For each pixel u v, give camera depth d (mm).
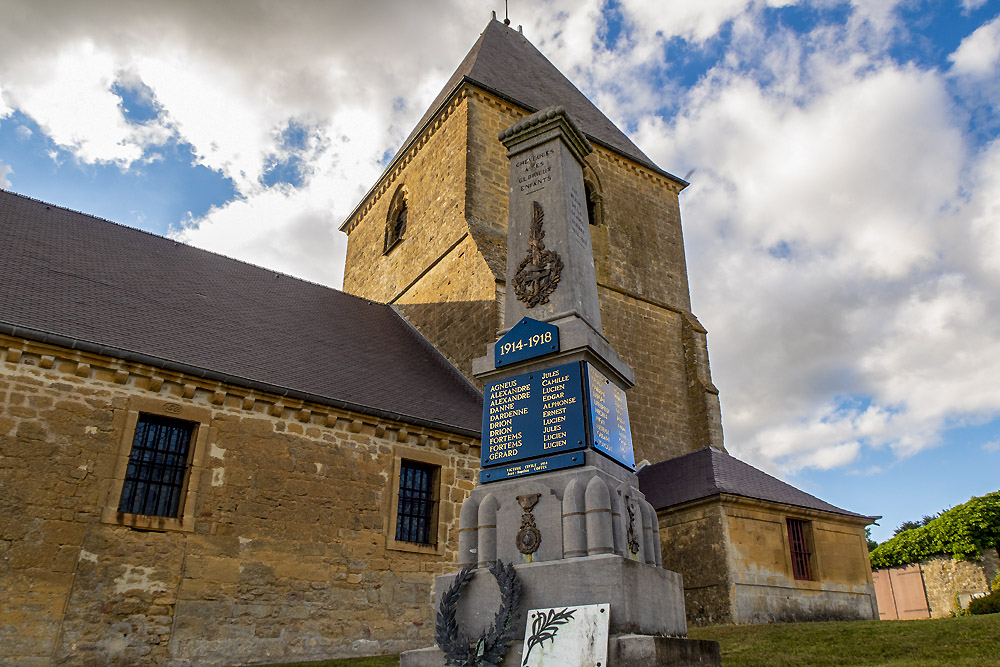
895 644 9469
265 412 13250
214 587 11664
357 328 19812
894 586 30422
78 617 10445
